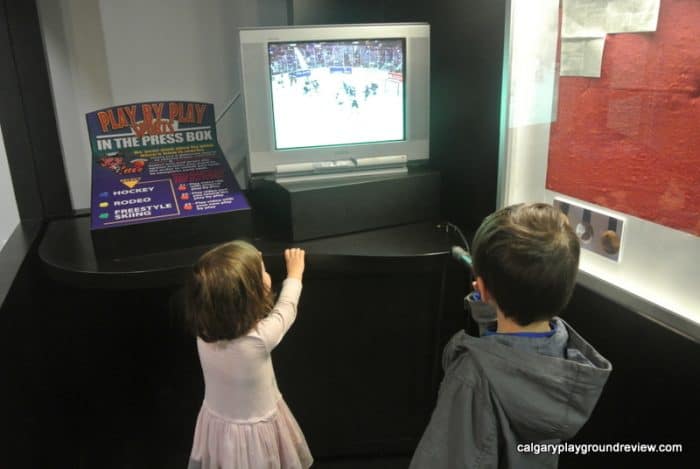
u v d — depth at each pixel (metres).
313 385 1.94
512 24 1.59
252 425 1.55
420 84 1.87
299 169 1.86
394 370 1.95
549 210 1.07
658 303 1.30
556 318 1.13
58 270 1.60
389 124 1.89
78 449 1.95
